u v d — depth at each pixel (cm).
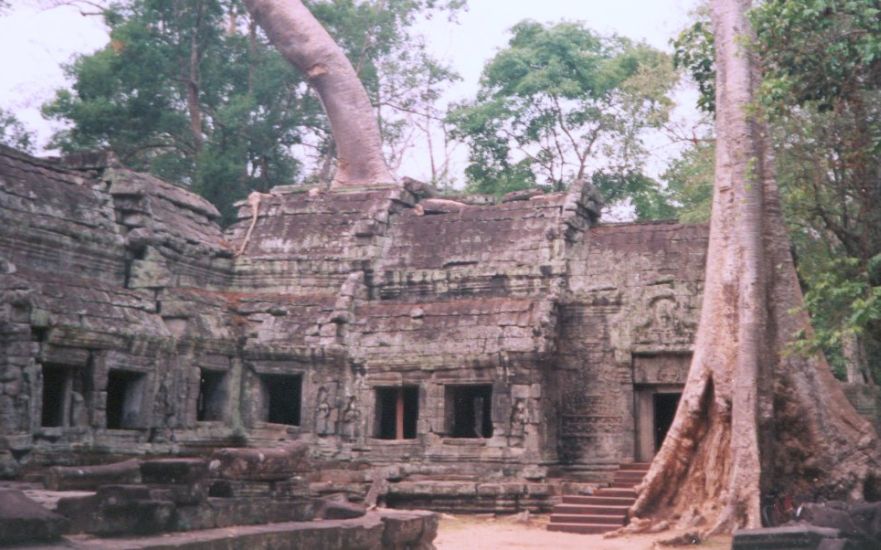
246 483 1360
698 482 2222
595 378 2770
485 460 2639
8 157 2381
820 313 2031
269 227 3125
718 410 2188
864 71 1838
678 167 3769
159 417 2442
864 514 1605
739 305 2178
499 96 4469
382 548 1416
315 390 2778
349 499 2569
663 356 2727
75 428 2180
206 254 2898
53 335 2133
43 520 909
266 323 2830
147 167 4372
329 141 4575
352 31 4450
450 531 2217
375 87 4622
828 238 2755
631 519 2225
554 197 2952
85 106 3928
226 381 2722
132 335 2355
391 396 2986
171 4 4097
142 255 2622
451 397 2789
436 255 2969
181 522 1095
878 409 2664
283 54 3803
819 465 2134
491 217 3000
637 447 2725
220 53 4325
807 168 2473
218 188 4006
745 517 2020
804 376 2188
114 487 1026
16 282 2058
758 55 2208
